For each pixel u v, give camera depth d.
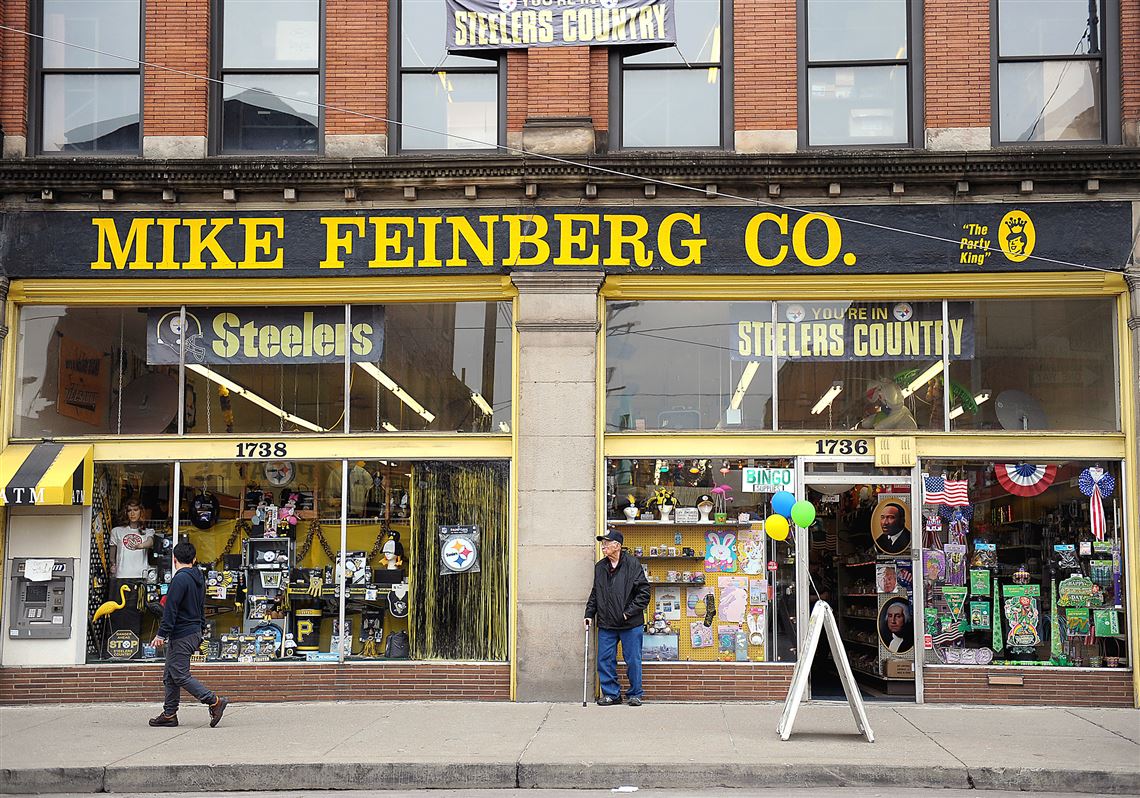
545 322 13.74
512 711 12.77
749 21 14.05
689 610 13.77
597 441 13.73
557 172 13.70
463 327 14.11
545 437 13.65
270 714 12.71
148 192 14.02
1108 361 13.74
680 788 9.80
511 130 14.05
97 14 14.60
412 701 13.55
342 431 14.07
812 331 13.92
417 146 14.30
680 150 14.09
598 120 14.05
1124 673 13.27
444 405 14.03
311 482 14.08
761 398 13.86
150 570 14.02
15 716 12.72
